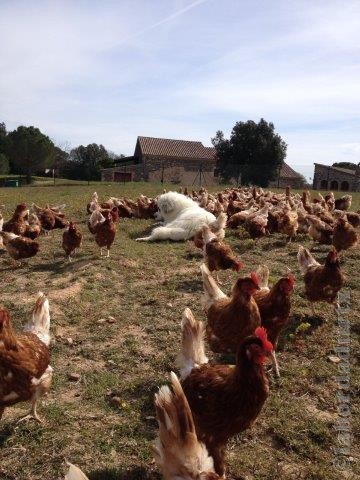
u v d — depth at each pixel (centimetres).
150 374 546
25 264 1030
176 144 5809
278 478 390
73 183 4572
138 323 691
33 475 389
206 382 379
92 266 980
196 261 1058
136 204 1759
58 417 462
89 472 391
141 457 410
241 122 4928
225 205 1695
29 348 421
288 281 533
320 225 1177
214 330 526
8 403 417
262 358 355
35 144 4806
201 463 282
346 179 4566
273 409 480
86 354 595
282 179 4956
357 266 986
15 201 2406
